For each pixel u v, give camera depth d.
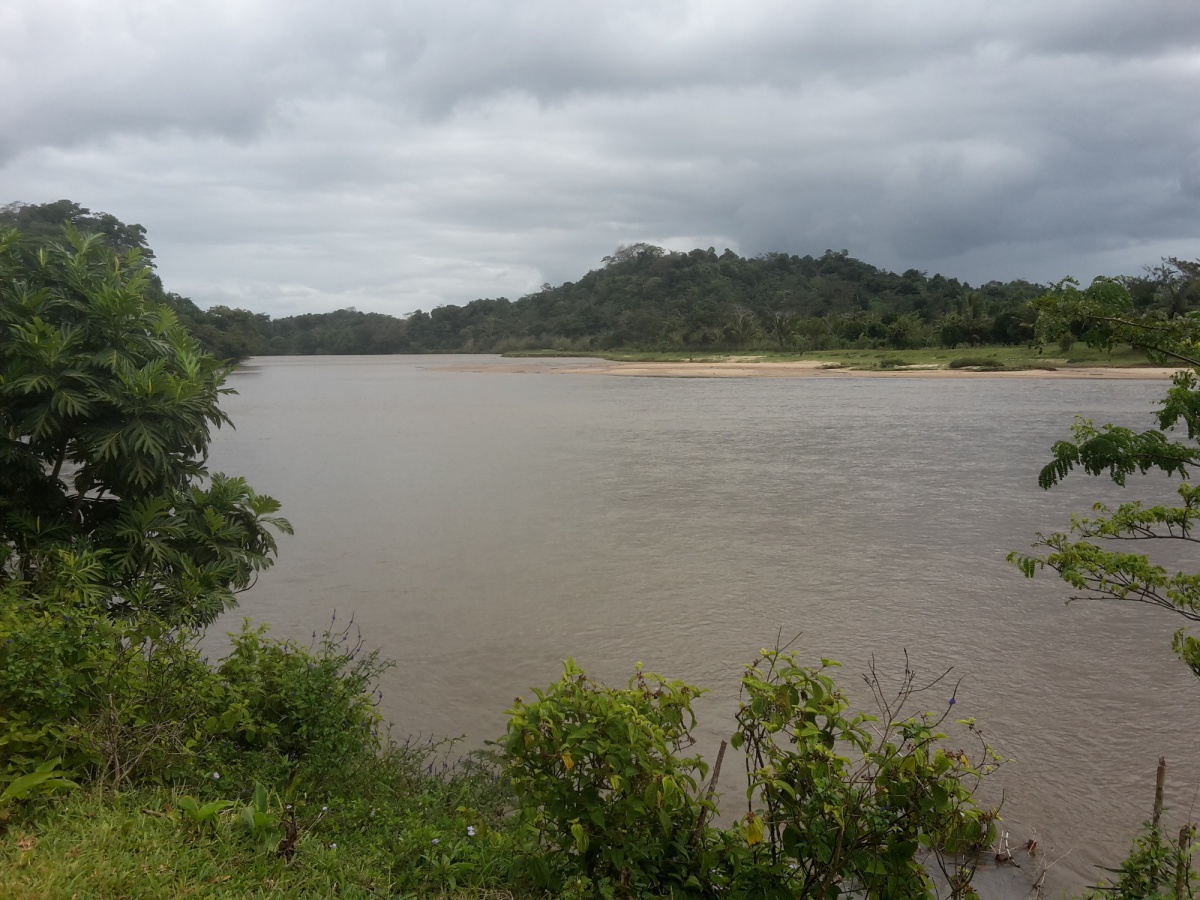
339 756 5.39
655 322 157.00
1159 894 4.73
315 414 49.22
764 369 91.06
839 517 18.14
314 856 4.05
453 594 12.71
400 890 3.97
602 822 3.80
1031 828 6.75
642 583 13.23
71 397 7.07
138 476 7.20
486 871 4.17
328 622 11.46
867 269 184.62
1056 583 13.09
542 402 56.56
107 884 3.37
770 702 3.89
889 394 56.34
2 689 4.38
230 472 25.73
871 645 10.62
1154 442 4.41
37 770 4.01
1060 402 47.31
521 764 4.11
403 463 27.69
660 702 4.19
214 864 3.70
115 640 5.21
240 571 7.73
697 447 30.78
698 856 4.10
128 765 4.41
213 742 5.13
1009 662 10.05
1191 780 7.46
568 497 20.94
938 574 13.66
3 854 3.51
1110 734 8.30
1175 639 4.59
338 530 17.23
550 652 10.36
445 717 8.59
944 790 3.57
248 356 137.00
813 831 3.70
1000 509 18.83
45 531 7.20
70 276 7.86
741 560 14.60
